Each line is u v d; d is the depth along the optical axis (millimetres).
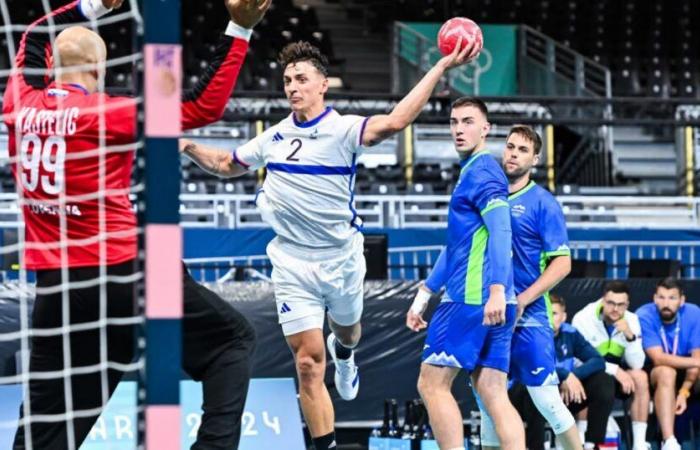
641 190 36031
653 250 23375
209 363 8523
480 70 37719
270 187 11633
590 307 16812
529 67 37594
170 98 6492
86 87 8469
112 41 36906
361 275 12055
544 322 12781
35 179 8289
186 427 15609
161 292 6430
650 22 43844
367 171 31719
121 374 8617
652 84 41562
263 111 30500
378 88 41562
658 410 16766
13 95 8516
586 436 16016
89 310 8266
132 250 8312
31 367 8461
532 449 15773
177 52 6504
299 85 11305
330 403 12047
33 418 8445
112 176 8297
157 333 6418
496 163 11828
